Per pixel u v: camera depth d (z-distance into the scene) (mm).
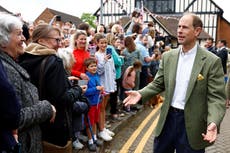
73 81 4277
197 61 3074
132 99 3277
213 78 3020
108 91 5602
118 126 6133
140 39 8188
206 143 3131
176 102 3162
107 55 5672
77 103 3842
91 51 6059
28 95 2512
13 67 2447
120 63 6391
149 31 9781
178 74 3152
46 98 3031
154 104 8594
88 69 4922
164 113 3219
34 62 3057
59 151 3184
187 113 3072
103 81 5574
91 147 4758
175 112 3160
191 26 3041
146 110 8406
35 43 3207
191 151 3092
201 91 3049
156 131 3277
